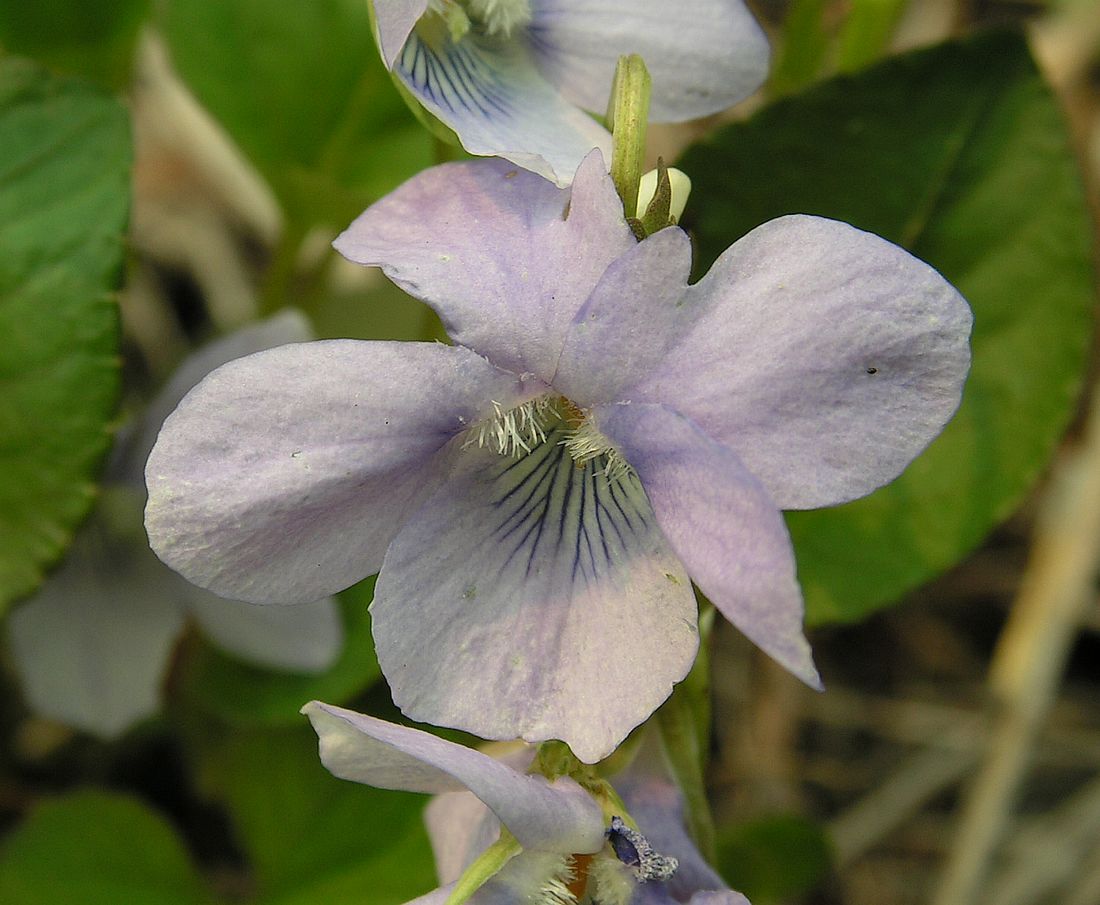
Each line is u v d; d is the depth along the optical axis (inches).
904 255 2.0
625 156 2.2
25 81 2.8
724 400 2.1
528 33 2.6
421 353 2.1
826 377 2.1
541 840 2.1
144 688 3.1
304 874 3.2
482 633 2.2
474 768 2.0
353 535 2.2
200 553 2.1
